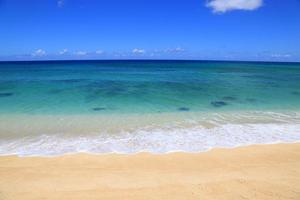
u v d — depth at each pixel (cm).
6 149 955
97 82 3303
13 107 1691
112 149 959
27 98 2039
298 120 1392
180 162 837
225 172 759
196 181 699
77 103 1853
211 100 2014
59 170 773
